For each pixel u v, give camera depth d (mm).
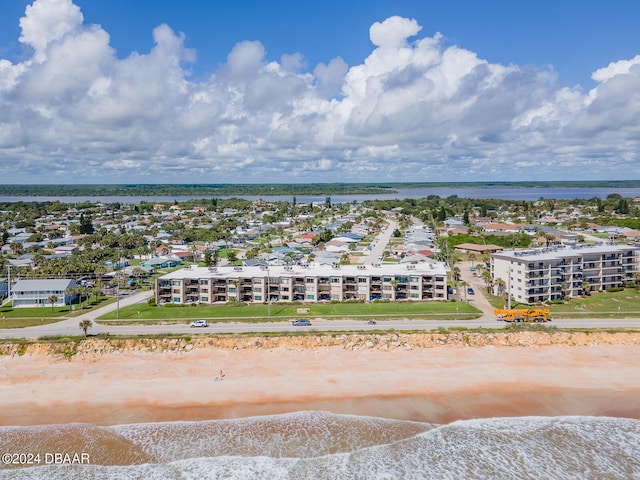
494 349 93875
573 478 57625
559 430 67562
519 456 61625
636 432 67000
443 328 102375
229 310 123562
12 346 92312
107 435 66188
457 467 59406
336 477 57469
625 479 57438
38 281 134500
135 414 71875
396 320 112250
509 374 84562
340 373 85000
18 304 130375
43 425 68875
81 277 163625
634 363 88500
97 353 91250
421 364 88375
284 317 115438
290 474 57938
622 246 155875
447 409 73250
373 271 140750
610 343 95500
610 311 120000
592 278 144500
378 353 92688
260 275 136125
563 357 90812
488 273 149750
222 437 65688
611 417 70875
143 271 168375
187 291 134625
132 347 93188
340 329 104312
